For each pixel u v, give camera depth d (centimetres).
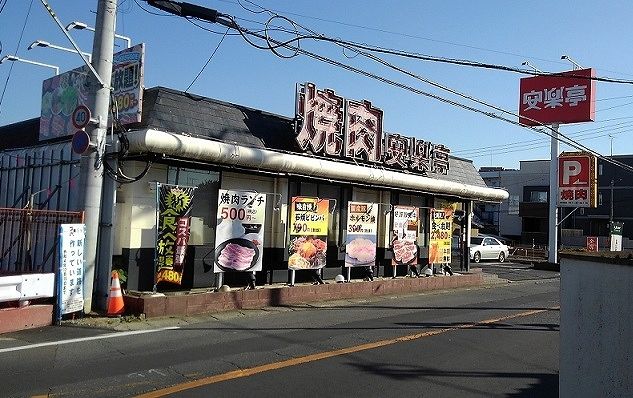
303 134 1420
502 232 5869
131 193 1185
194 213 1288
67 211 1153
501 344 949
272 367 742
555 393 668
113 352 809
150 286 1214
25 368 714
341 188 1652
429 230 1905
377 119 1659
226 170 1323
